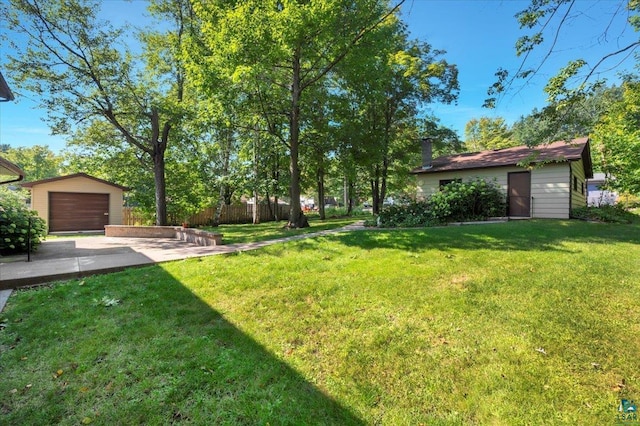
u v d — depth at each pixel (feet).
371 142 45.91
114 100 39.81
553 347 9.06
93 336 10.09
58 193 50.06
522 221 33.91
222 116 38.14
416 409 7.00
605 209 37.45
